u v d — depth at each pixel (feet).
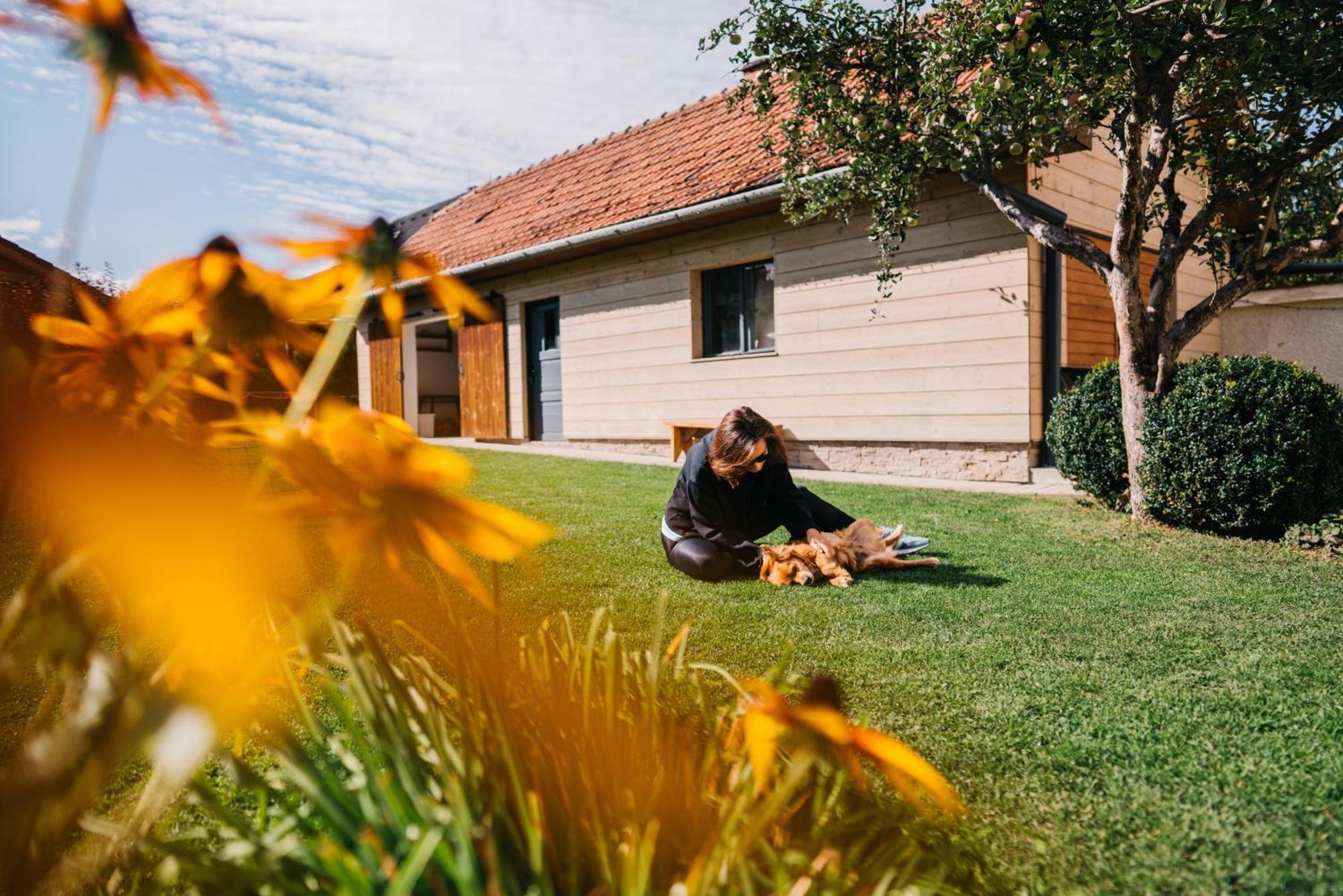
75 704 2.93
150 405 2.79
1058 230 20.17
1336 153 23.65
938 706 7.73
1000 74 18.02
